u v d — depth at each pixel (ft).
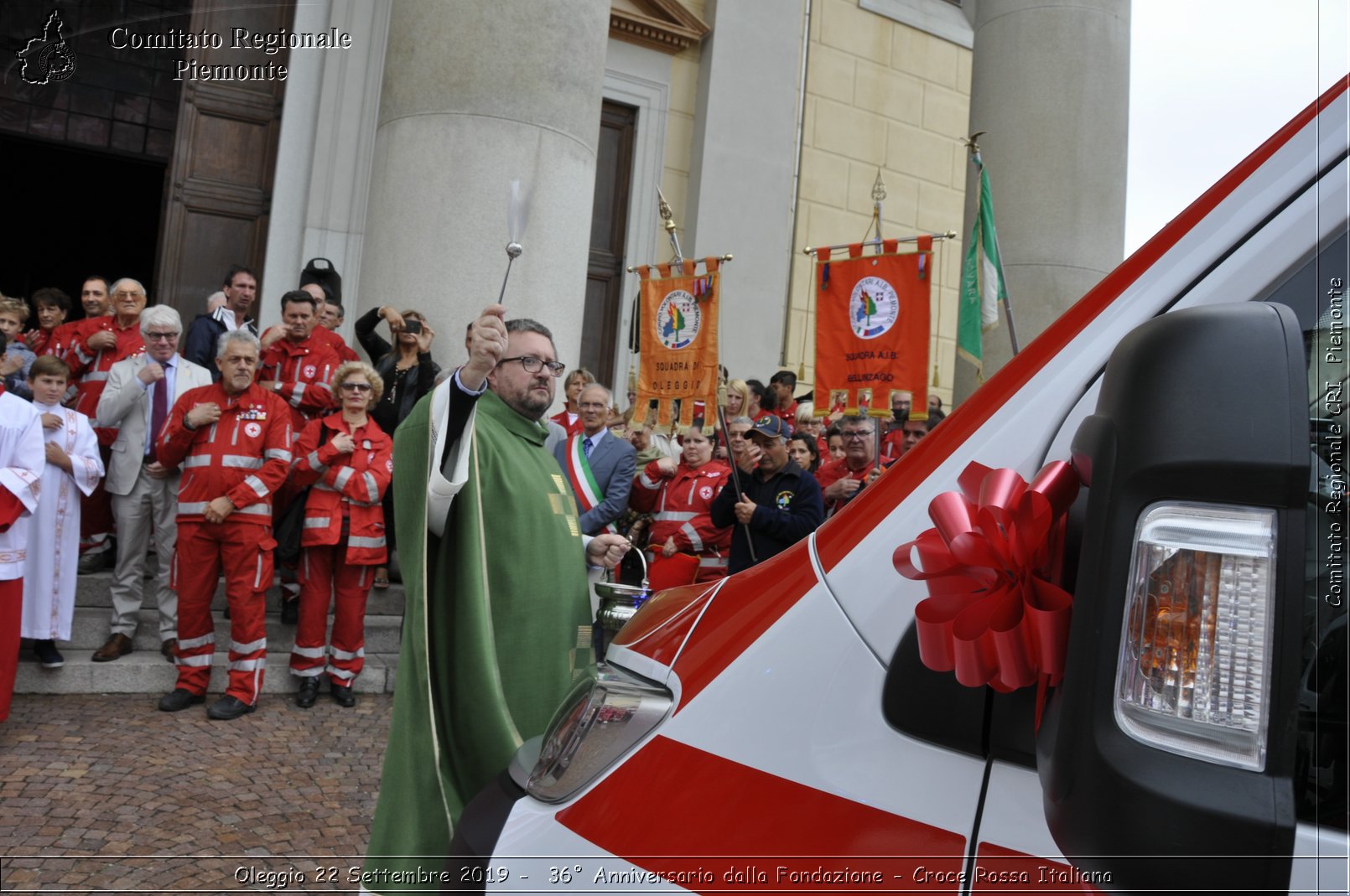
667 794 3.92
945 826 3.18
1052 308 27.22
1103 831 2.48
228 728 16.44
